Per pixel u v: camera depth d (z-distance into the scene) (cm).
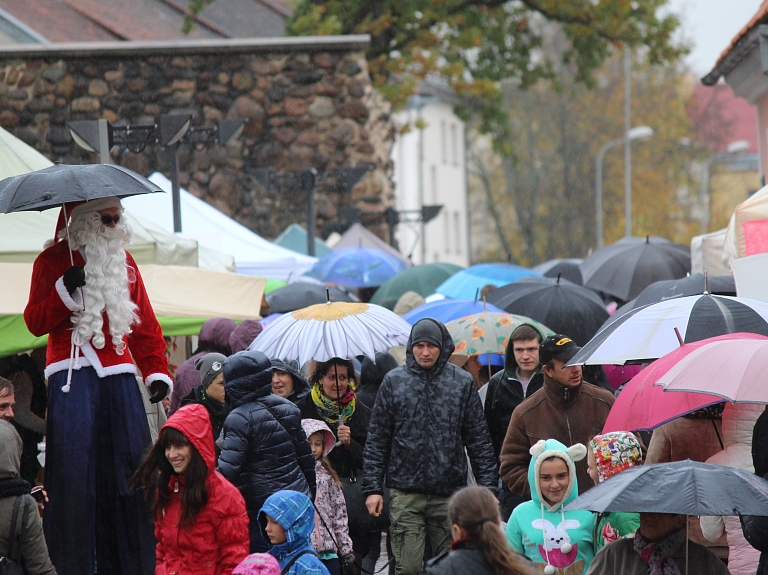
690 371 1144
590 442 1253
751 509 906
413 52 6562
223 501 1163
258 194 4591
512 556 879
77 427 1218
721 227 13825
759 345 1154
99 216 1240
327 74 4584
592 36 6806
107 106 4425
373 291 3900
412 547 1484
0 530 1151
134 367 1259
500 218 13775
